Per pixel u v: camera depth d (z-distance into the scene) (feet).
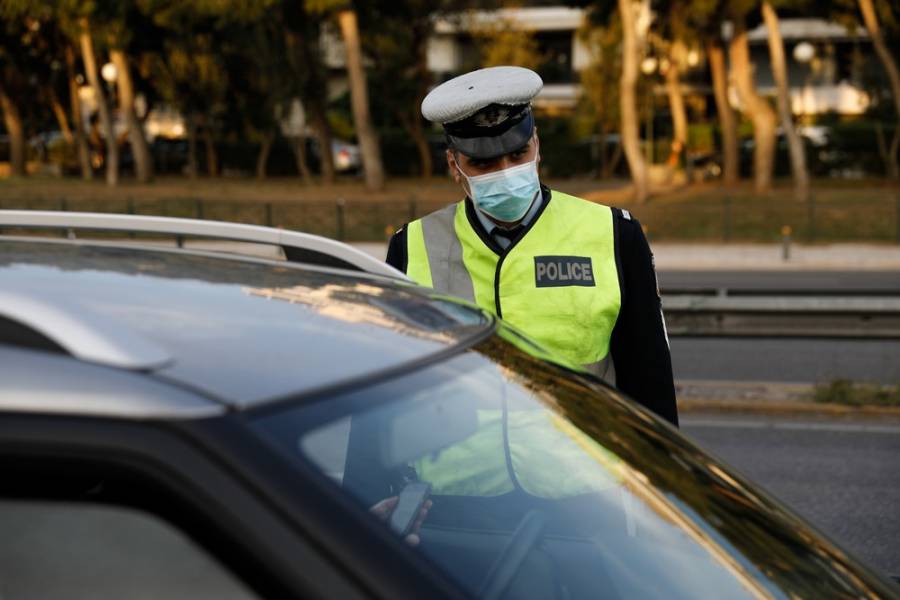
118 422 6.70
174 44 248.32
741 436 46.80
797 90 313.12
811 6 194.39
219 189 231.50
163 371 7.11
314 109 250.37
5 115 295.89
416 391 8.81
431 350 9.72
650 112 259.80
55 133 335.67
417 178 295.07
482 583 9.60
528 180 16.22
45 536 6.93
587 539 10.48
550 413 11.11
